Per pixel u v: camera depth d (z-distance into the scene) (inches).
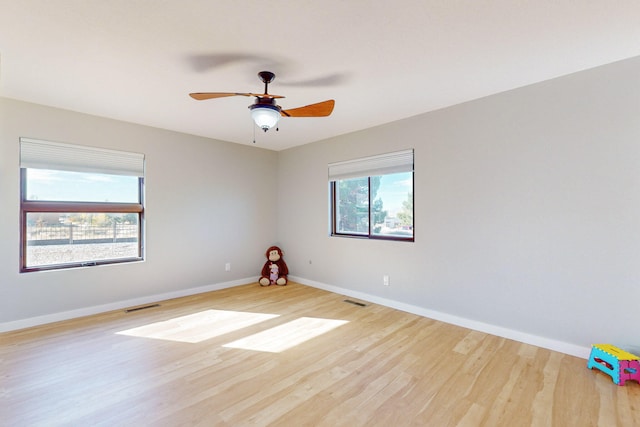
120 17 67.8
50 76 96.9
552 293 101.0
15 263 117.3
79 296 131.0
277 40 77.5
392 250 145.9
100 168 136.6
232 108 125.3
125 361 92.7
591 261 94.0
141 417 68.2
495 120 112.5
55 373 85.7
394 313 138.0
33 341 106.0
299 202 194.7
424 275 134.1
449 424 66.5
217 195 177.2
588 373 86.6
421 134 133.8
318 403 73.6
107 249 141.9
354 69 93.0
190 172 165.6
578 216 96.0
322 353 99.0
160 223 154.7
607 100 90.8
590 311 94.3
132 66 90.7
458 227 122.9
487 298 115.4
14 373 85.6
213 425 65.8
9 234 116.2
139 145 147.6
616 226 90.0
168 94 111.3
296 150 195.9
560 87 98.7
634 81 86.8
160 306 145.6
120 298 142.1
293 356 97.0
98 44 78.9
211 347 102.7
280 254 201.2
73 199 132.6
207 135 168.6
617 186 89.7
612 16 67.9
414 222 137.7
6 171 115.8
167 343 105.5
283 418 68.2
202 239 170.7
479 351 100.4
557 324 100.2
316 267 184.2
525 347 103.2
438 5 64.2
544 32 74.4
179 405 72.4
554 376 85.2
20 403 72.6
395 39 77.3
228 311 139.3
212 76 97.4
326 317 132.4
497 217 112.5
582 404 73.0
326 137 173.9
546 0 62.5
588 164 94.2
